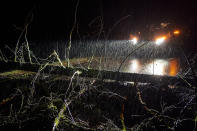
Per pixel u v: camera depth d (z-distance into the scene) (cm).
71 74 434
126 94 404
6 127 287
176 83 394
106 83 452
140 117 329
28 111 339
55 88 435
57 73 443
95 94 412
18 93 406
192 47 944
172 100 383
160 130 293
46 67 448
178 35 928
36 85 441
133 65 767
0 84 434
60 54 977
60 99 391
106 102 380
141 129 295
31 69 457
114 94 407
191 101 375
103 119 322
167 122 314
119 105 368
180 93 410
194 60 829
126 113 341
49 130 281
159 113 339
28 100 379
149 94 402
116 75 412
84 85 445
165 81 398
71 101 384
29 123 299
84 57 943
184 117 327
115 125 302
